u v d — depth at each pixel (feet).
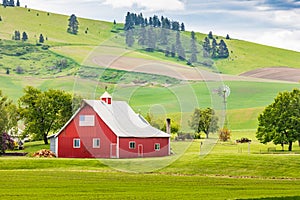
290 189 110.32
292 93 312.09
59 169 166.30
